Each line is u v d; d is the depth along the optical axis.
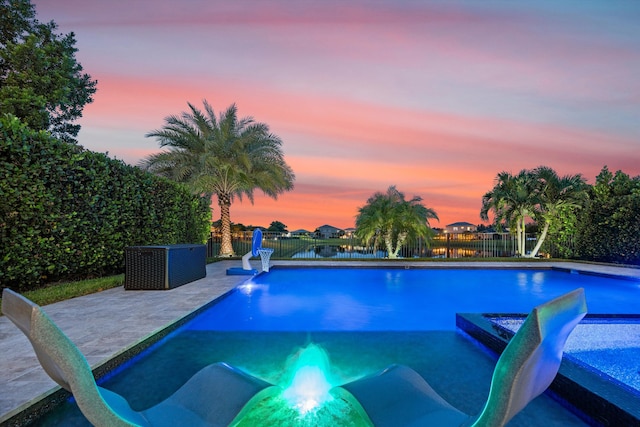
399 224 13.07
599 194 12.59
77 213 6.33
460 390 2.43
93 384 1.05
